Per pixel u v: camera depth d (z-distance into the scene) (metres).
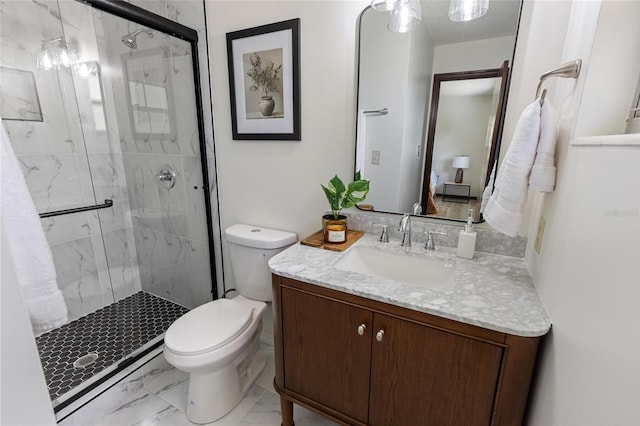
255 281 1.63
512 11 1.05
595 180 0.61
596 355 0.54
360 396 1.05
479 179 1.20
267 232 1.66
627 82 0.70
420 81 1.23
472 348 0.82
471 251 1.16
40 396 0.74
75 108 1.89
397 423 1.00
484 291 0.93
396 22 1.19
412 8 1.10
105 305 2.17
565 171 0.80
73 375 1.54
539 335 0.76
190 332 1.33
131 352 1.69
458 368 0.85
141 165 2.09
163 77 1.80
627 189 0.49
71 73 1.85
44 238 0.79
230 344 1.31
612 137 0.56
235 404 1.46
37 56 1.71
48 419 0.76
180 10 1.69
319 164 1.52
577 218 0.69
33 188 1.76
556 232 0.82
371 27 1.27
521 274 1.05
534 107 0.86
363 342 0.99
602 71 0.71
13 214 0.73
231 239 1.65
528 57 1.05
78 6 1.81
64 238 1.92
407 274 1.25
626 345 0.45
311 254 1.24
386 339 0.94
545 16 1.01
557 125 0.93
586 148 0.67
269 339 1.90
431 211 1.32
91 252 2.06
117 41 1.88
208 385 1.36
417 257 1.23
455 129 1.21
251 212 1.78
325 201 1.54
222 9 1.56
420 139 1.28
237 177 1.78
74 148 1.92
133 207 2.23
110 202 2.11
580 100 0.74
